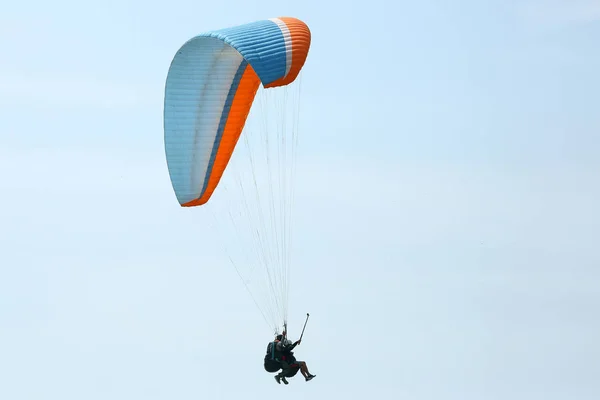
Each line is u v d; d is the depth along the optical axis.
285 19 90.12
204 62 90.75
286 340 90.06
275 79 85.50
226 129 95.31
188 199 96.06
